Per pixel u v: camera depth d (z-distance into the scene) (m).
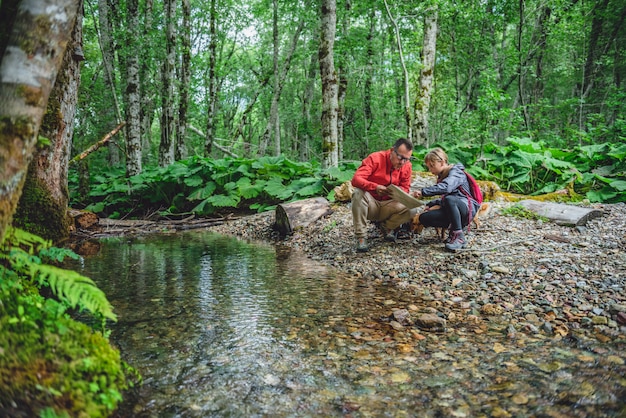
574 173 8.40
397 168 5.62
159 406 2.03
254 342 2.89
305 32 24.86
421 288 4.30
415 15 12.55
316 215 8.22
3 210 1.76
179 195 12.34
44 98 1.89
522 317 3.40
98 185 14.12
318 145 28.59
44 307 2.15
